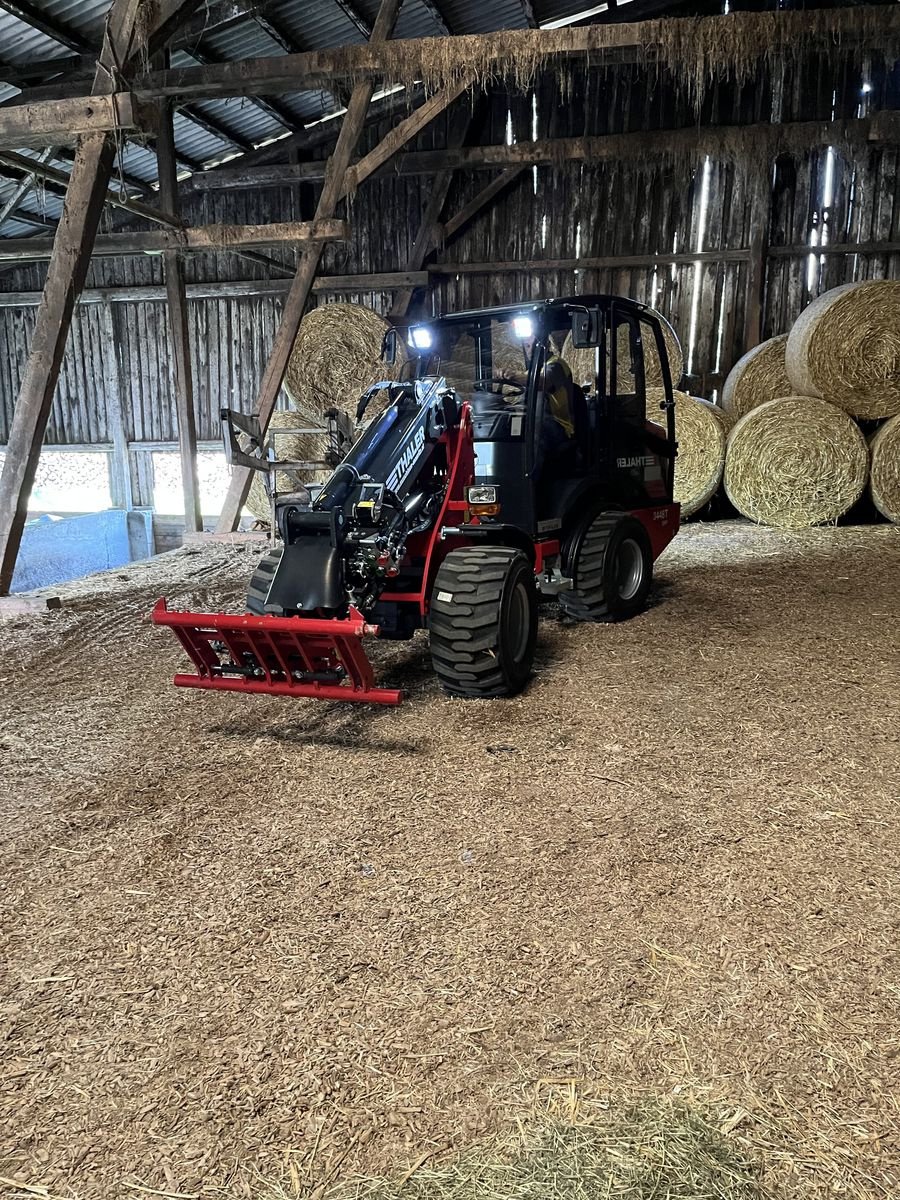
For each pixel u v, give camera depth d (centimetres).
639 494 514
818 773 281
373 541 321
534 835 246
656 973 186
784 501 801
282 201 1084
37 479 1263
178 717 349
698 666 394
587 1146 141
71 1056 166
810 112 911
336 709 354
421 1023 172
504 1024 171
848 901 210
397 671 403
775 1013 173
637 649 424
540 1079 157
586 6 937
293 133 1025
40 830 255
